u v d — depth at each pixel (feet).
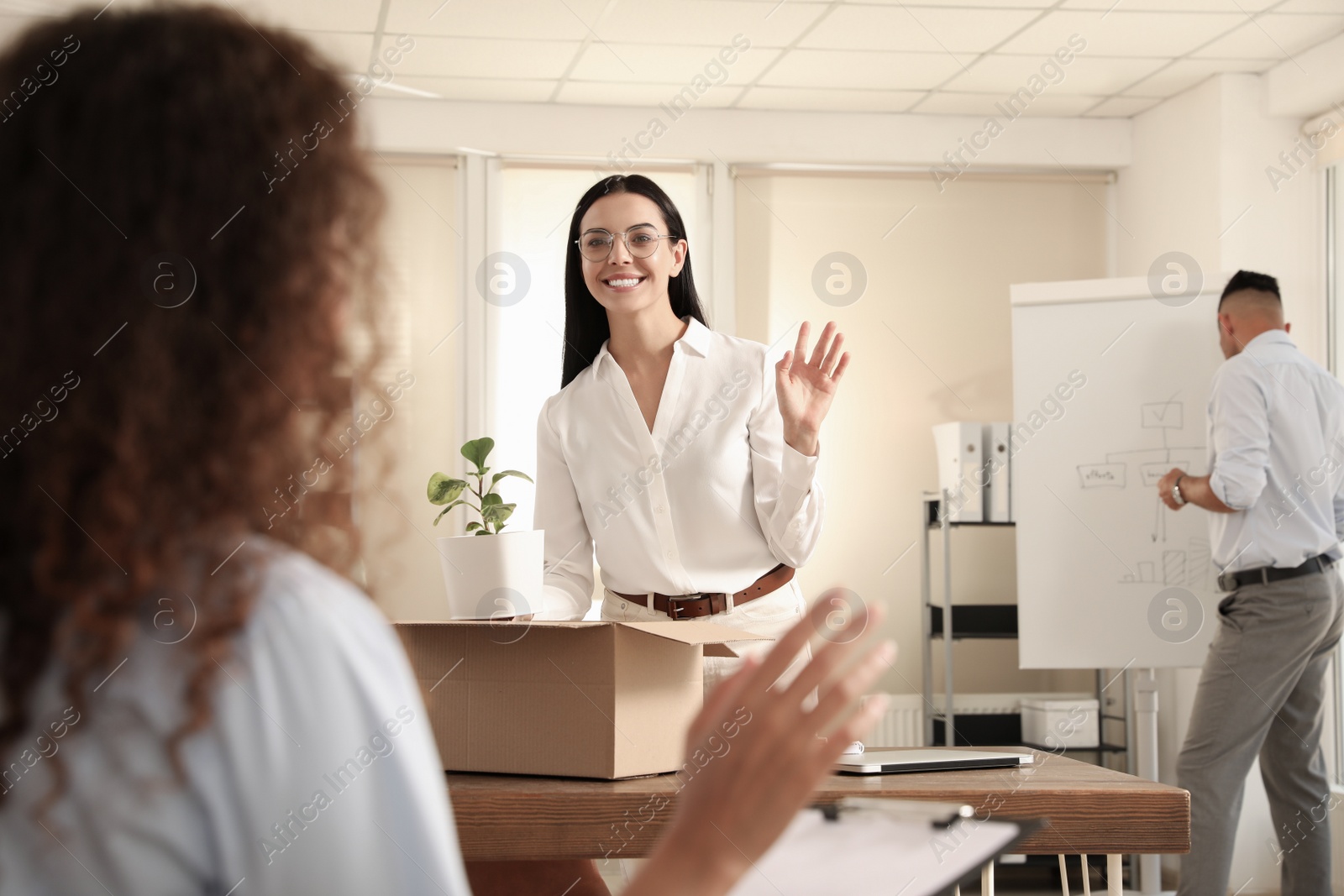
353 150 1.59
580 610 5.65
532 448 14.37
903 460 15.23
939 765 4.15
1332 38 12.67
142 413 1.38
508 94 14.10
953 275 15.40
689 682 4.01
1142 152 15.23
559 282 14.53
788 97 14.40
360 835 1.38
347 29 12.09
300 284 1.48
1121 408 13.05
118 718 1.34
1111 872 3.84
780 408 5.46
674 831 1.57
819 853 2.66
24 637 1.37
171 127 1.43
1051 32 12.50
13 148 1.45
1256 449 9.68
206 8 1.57
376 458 1.62
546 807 3.48
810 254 15.15
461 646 3.88
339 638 1.41
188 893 1.37
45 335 1.40
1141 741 12.61
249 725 1.35
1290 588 9.58
